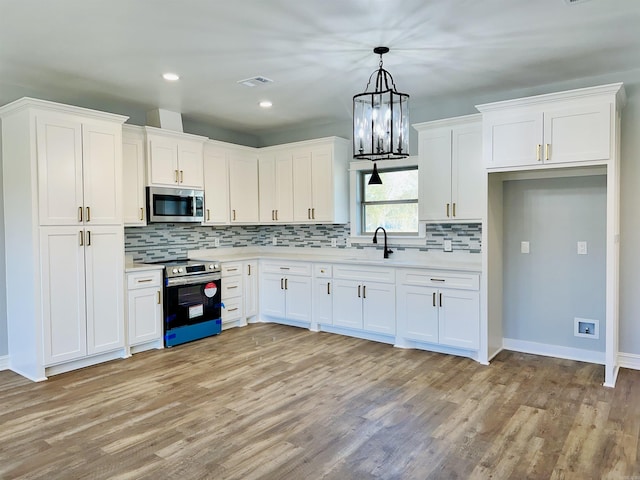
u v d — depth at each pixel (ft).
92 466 7.64
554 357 13.47
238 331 16.84
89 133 12.60
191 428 9.00
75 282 12.39
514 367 12.55
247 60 11.12
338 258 17.16
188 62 11.21
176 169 15.74
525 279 13.99
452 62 11.39
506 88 13.73
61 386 11.32
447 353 13.91
